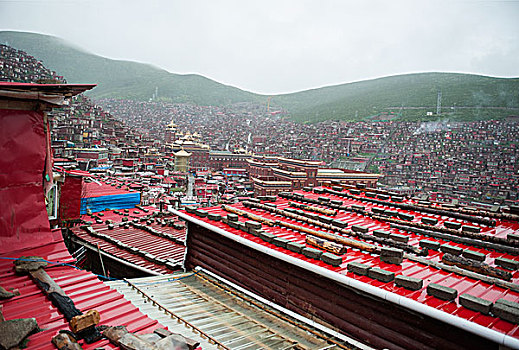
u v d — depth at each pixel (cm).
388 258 877
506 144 11150
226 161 11362
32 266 792
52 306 673
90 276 838
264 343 777
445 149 11900
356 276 785
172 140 14662
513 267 806
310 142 15850
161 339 583
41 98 871
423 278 784
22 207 876
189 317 871
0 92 803
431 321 664
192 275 1214
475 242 986
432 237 1087
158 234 1786
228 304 1002
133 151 7494
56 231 994
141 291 1012
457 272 811
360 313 779
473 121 14438
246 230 1109
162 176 5978
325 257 862
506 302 622
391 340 719
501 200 7588
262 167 8525
